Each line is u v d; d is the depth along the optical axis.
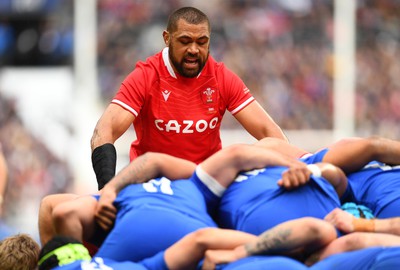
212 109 19.91
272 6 50.44
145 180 16.39
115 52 49.25
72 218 15.88
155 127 19.75
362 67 51.22
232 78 20.16
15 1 48.75
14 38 48.81
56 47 48.81
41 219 16.94
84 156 47.31
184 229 15.56
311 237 14.84
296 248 14.85
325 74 50.00
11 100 48.00
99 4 49.56
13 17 48.91
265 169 16.62
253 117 20.17
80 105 48.03
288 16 50.38
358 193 17.28
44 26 49.03
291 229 14.78
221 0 50.22
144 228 15.48
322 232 14.91
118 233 15.48
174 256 14.96
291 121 49.69
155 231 15.48
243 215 15.97
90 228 16.08
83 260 14.99
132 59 49.28
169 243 15.48
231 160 16.47
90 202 16.22
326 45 50.19
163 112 19.66
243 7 50.28
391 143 17.22
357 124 50.41
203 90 19.81
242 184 16.39
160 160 16.50
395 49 51.84
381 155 17.17
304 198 16.06
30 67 48.72
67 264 14.92
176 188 16.20
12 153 47.16
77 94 48.16
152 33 49.53
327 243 15.09
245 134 45.34
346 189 17.08
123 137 44.44
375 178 17.27
